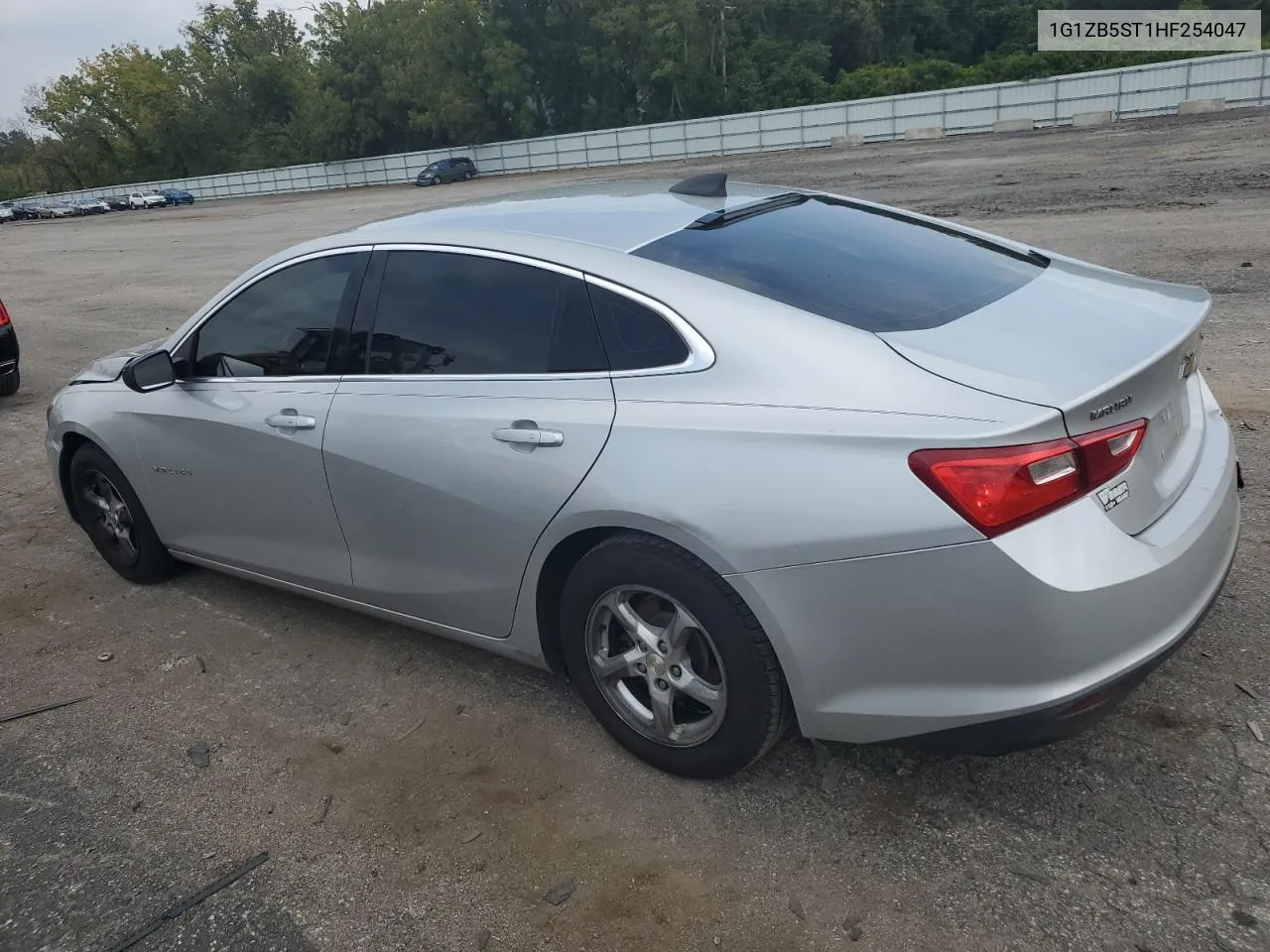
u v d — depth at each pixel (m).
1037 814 2.61
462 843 2.71
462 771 3.02
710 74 69.12
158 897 2.62
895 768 2.83
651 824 2.72
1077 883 2.38
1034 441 2.19
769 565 2.40
